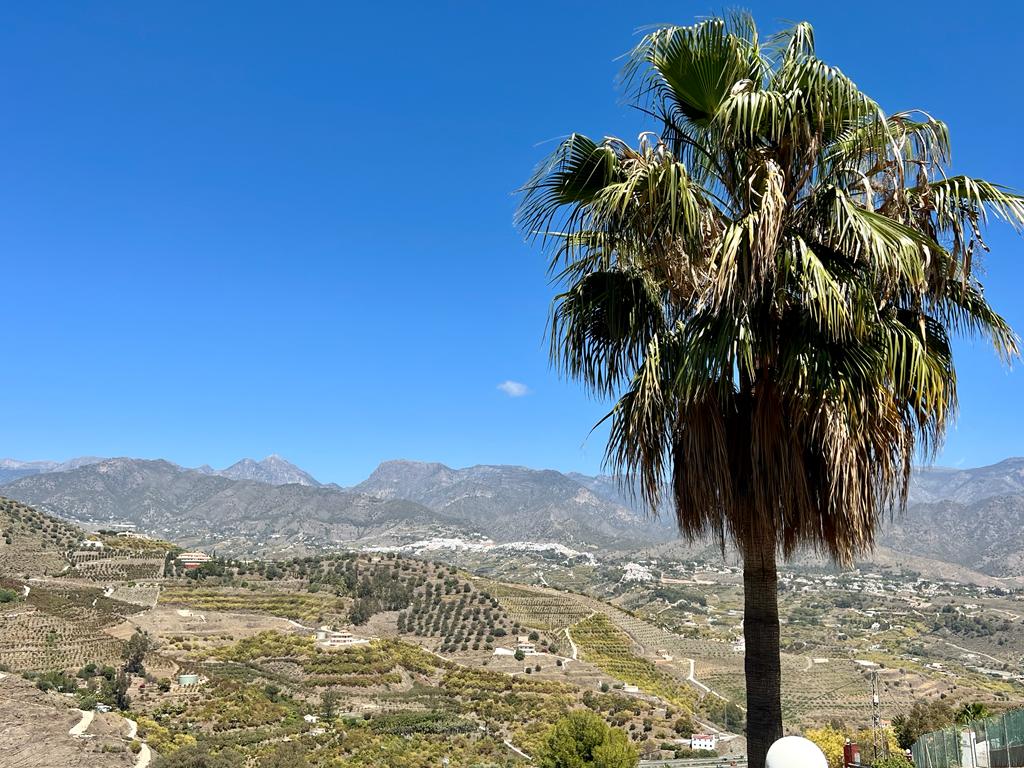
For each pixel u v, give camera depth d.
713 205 6.32
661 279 6.64
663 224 5.95
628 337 6.62
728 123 5.67
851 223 5.31
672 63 6.07
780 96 5.55
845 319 5.27
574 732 26.98
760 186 5.82
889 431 5.65
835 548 5.62
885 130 5.49
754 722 5.85
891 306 5.96
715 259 5.54
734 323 5.38
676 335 6.34
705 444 5.89
